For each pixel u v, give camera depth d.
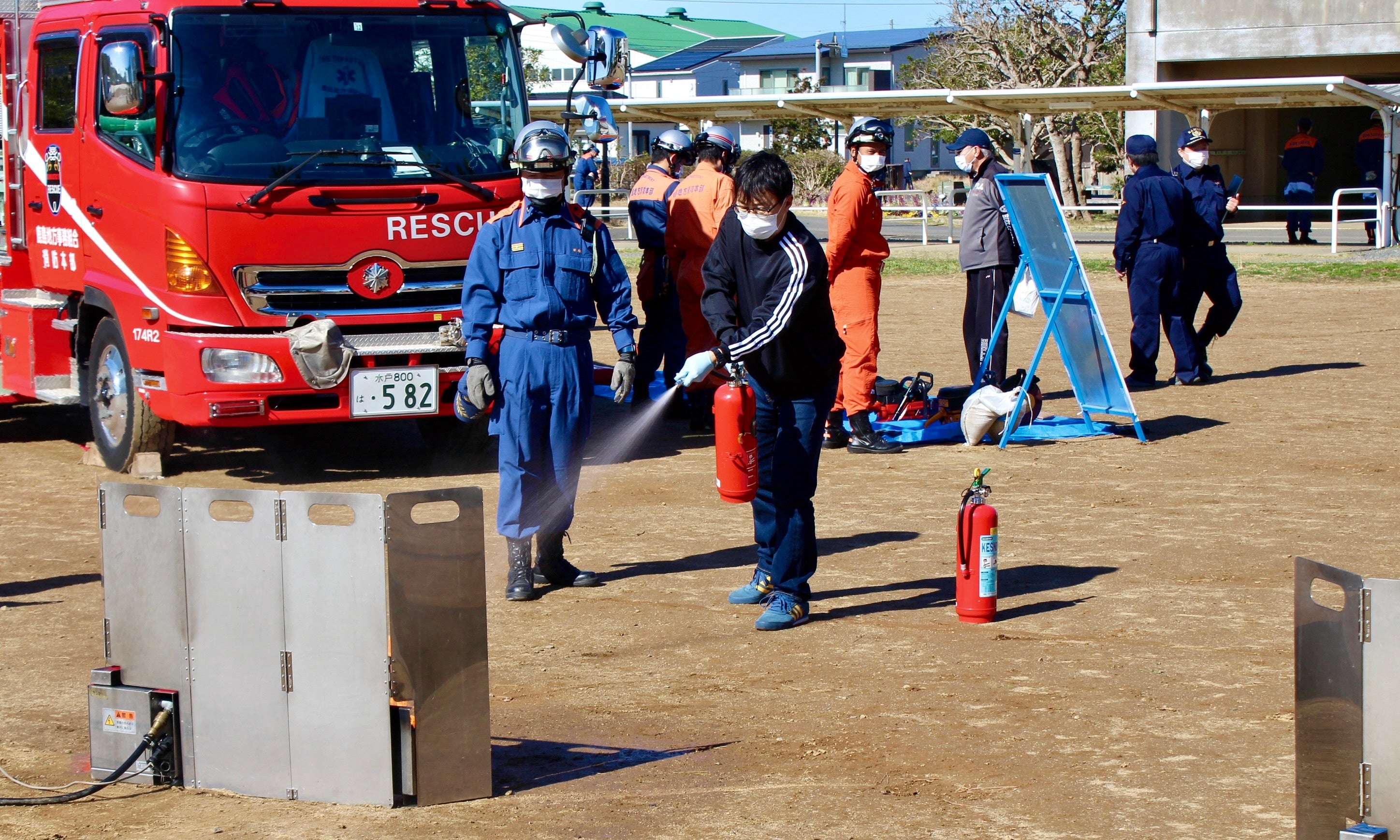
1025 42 44.53
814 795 4.45
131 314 9.20
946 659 5.77
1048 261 10.20
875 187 9.84
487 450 10.35
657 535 7.99
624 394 6.94
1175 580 6.80
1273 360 14.23
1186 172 12.76
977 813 4.29
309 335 8.62
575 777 4.65
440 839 4.18
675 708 5.30
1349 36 34.50
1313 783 3.74
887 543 7.64
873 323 9.94
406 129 9.22
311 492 4.38
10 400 11.02
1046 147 47.03
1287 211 28.02
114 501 4.67
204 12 8.82
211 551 4.52
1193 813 4.25
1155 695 5.29
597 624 6.37
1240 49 35.53
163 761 4.65
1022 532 7.80
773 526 6.43
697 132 33.97
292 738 4.50
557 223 6.75
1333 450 9.77
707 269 6.11
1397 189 26.77
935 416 10.56
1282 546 7.35
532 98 32.09
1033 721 5.07
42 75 10.15
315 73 9.04
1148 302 12.66
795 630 6.22
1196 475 9.10
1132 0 36.38
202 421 8.80
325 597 4.41
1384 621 3.55
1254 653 5.75
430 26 9.35
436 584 4.39
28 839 4.20
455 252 9.22
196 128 8.76
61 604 6.75
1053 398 12.47
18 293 10.77
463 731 4.47
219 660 4.56
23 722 5.23
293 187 8.76
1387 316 17.56
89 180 9.52
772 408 6.18
